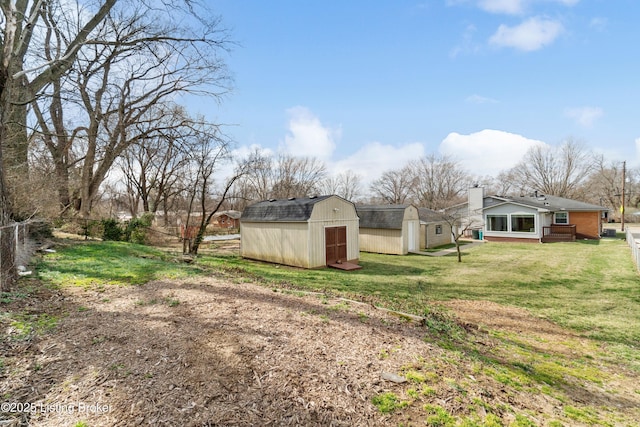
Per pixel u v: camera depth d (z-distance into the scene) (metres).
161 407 2.21
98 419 2.06
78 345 3.05
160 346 3.11
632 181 41.78
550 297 7.90
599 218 21.83
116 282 5.64
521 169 44.16
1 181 4.86
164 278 6.16
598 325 5.85
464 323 5.53
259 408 2.29
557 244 19.09
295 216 12.13
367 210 18.20
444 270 11.72
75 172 16.50
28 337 3.14
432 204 41.16
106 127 14.45
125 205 36.25
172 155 19.94
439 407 2.48
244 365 2.86
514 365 3.83
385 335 3.91
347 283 8.80
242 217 14.41
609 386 3.59
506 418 2.47
